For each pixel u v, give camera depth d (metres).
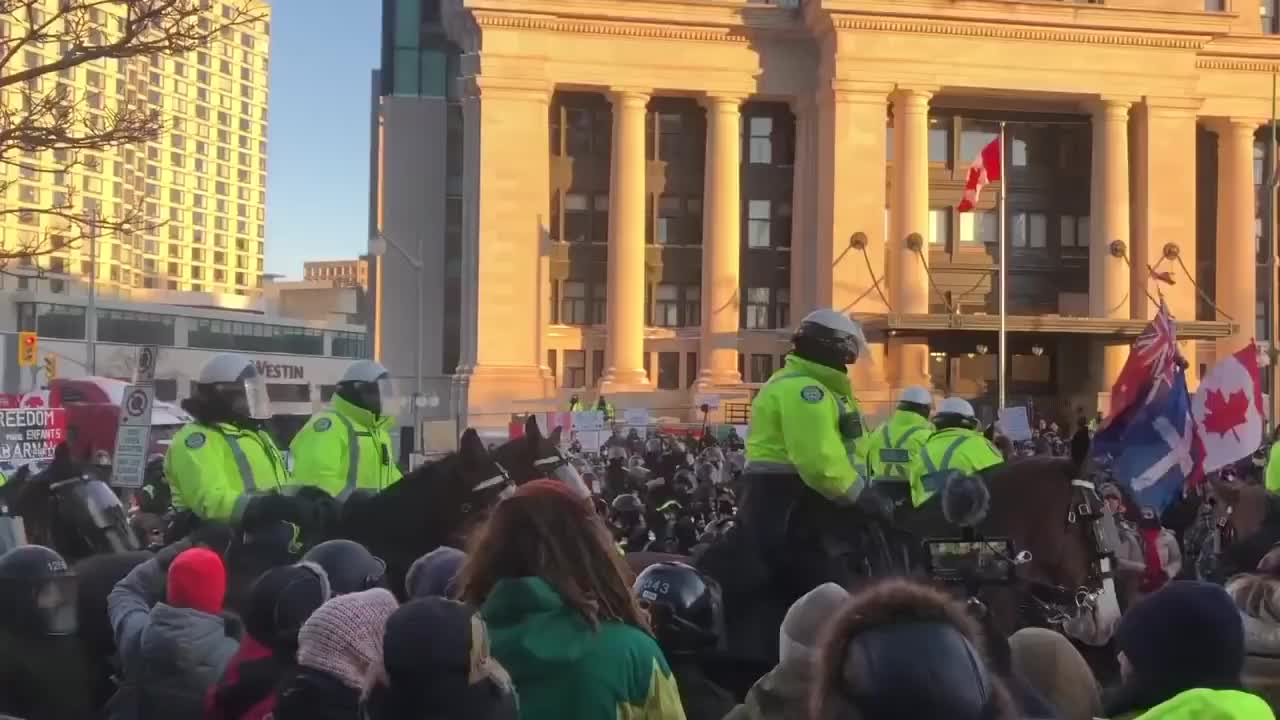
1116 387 10.67
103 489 10.77
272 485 8.19
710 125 58.31
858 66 56.16
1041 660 5.43
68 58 14.30
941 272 60.03
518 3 56.50
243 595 6.98
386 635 3.77
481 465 7.43
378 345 62.69
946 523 7.72
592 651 4.38
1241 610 6.09
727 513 15.73
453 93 63.72
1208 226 63.31
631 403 56.53
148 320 79.25
